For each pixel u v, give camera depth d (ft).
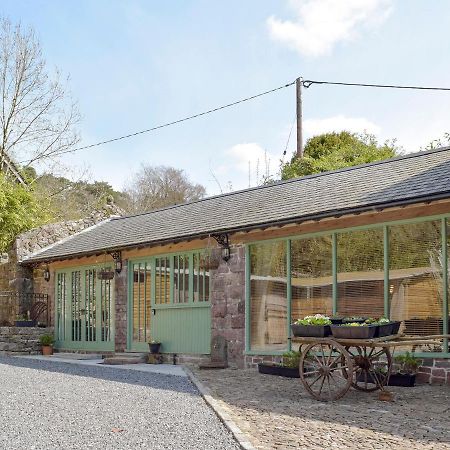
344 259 37.11
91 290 56.80
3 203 73.72
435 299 33.04
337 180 45.50
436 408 24.77
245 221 42.04
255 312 41.93
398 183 37.09
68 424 22.24
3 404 27.02
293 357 35.81
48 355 57.26
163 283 49.67
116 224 64.08
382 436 19.69
